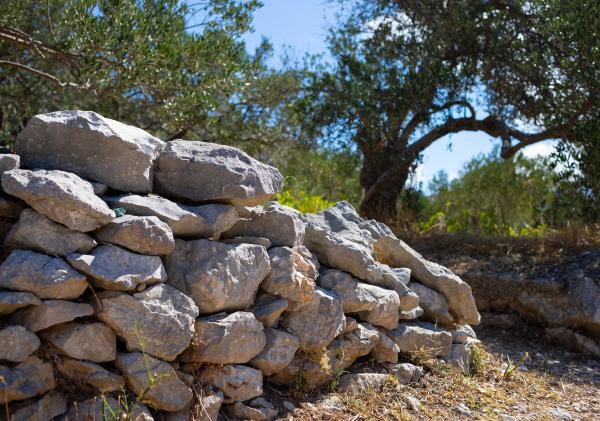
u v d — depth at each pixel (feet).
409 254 16.33
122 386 9.61
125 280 9.53
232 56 25.89
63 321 9.14
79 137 10.47
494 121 34.50
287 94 38.45
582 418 13.92
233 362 11.00
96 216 9.60
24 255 9.13
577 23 28.60
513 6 32.53
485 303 23.45
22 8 27.81
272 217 12.51
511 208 50.26
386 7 36.86
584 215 29.17
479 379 15.76
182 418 10.17
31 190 9.12
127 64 22.93
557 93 30.89
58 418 9.24
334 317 12.73
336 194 48.32
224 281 10.84
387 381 13.73
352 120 33.47
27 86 31.89
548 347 21.16
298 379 12.44
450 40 32.63
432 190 57.00
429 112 33.40
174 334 9.98
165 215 10.56
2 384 8.60
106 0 22.75
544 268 23.59
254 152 39.42
